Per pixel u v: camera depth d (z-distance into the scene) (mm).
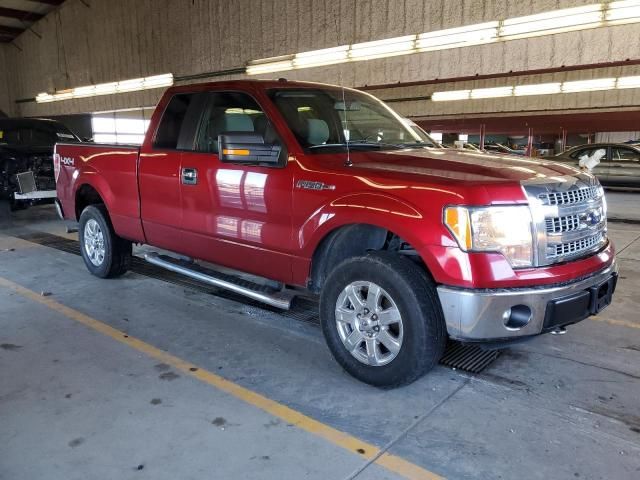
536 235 2838
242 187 3762
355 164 3336
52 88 26938
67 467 2414
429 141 4332
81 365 3473
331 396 3105
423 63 15367
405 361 2986
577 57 13047
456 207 2773
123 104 23375
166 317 4391
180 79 20422
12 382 3223
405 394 3139
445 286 2846
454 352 3752
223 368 3461
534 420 2863
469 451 2576
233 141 3479
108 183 5020
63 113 26953
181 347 3787
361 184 3135
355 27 15625
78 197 5645
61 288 5180
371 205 3051
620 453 2568
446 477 2381
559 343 3938
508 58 14000
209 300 4840
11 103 29953
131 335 3998
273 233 3619
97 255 5449
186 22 19594
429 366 3010
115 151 4926
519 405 3023
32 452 2521
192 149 4238
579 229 3078
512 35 13164
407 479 2363
